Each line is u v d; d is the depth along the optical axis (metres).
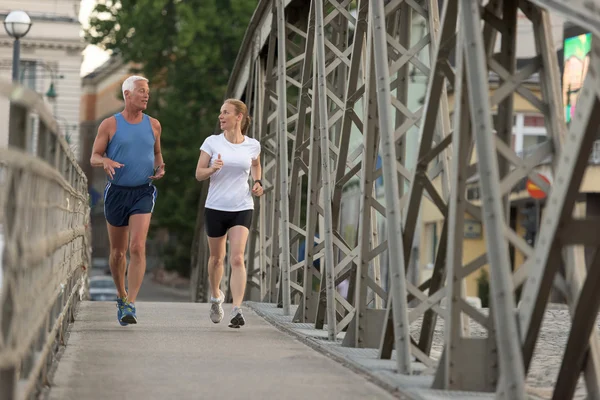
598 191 73.69
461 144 15.44
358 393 15.98
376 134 21.67
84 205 34.88
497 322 13.81
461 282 15.82
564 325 34.59
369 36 21.31
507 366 13.71
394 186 18.52
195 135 114.31
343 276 25.48
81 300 39.22
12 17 59.47
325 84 26.36
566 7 13.05
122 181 26.08
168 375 17.50
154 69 119.00
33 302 12.30
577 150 13.38
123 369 18.16
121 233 26.67
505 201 17.64
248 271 43.03
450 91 81.06
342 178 25.17
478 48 14.59
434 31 21.08
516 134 90.00
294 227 33.72
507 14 16.69
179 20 115.94
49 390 15.50
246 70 47.75
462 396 15.41
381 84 19.08
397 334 17.95
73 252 24.80
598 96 12.87
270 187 41.19
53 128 13.91
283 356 20.80
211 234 27.30
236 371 18.23
